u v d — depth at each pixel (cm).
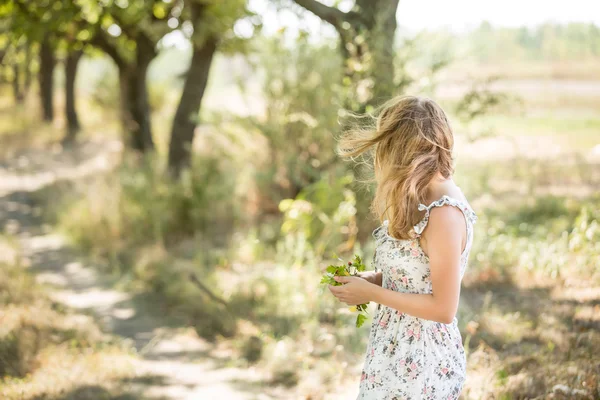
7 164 1441
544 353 377
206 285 584
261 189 823
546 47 2400
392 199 203
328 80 747
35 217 972
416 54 590
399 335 212
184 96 901
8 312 480
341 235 647
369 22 589
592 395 305
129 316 555
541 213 734
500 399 319
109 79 2041
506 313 462
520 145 1277
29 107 2369
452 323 220
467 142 603
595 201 742
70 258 743
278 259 625
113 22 984
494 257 564
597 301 453
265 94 795
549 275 523
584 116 1716
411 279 206
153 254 691
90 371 409
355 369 406
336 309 498
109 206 822
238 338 488
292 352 441
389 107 215
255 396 396
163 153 1283
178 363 454
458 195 204
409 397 209
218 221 788
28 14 841
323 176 679
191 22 816
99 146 1639
